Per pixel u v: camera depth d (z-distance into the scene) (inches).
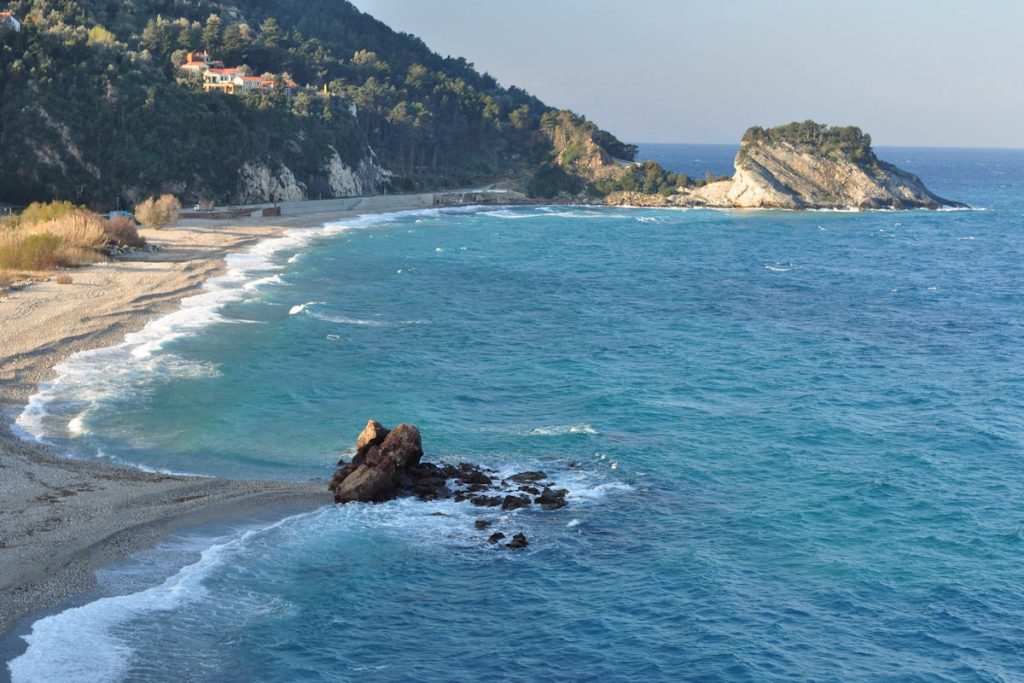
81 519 1421.0
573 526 1561.3
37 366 2297.0
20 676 1031.0
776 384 2593.5
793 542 1534.2
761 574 1423.5
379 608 1274.6
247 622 1211.2
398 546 1451.8
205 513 1499.8
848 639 1251.8
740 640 1239.5
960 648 1234.6
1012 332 3452.3
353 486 1601.9
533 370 2647.6
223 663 1118.4
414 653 1179.3
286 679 1100.5
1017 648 1232.8
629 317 3582.7
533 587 1355.8
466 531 1518.2
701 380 2600.9
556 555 1456.7
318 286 3880.4
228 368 2428.6
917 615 1315.2
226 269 4111.7
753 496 1733.5
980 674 1174.3
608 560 1449.3
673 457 1931.6
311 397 2242.9
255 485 1652.3
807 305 4010.8
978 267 5433.1
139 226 5452.8
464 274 4517.7
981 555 1499.8
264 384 2317.9
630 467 1860.2
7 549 1299.2
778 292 4370.1
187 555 1358.3
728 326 3462.1
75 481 1585.9
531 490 1695.4
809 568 1444.4
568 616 1284.4
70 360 2374.5
